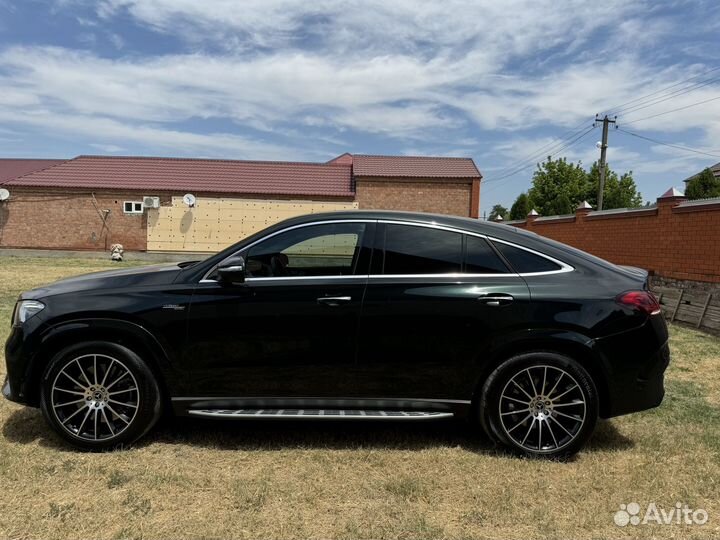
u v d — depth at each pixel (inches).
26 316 146.7
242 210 1067.9
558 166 2309.3
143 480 129.6
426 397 147.6
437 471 137.9
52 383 143.5
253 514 116.3
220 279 144.5
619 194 2246.6
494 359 145.8
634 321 143.1
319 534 109.4
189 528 110.4
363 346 145.6
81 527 109.7
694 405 192.2
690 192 1323.8
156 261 968.9
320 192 1093.8
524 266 149.3
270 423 169.8
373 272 149.2
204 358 146.2
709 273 451.8
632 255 571.8
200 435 158.6
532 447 145.8
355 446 153.0
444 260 149.7
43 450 145.9
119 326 144.5
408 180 1098.7
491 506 120.7
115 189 1056.2
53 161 1286.9
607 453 150.6
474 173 1117.7
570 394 144.8
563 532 112.0
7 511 115.1
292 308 145.5
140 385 145.6
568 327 142.5
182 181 1096.8
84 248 1059.9
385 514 117.3
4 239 1050.7
